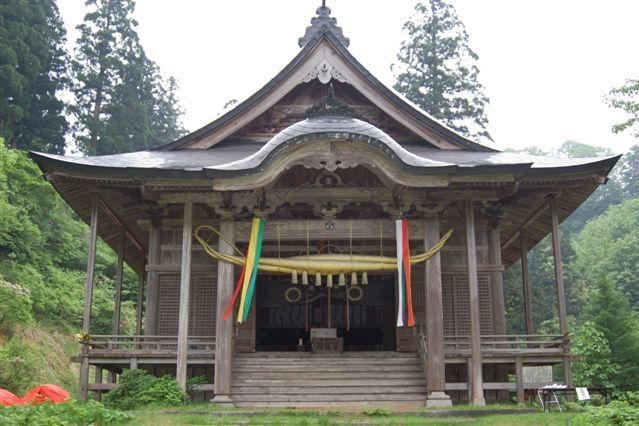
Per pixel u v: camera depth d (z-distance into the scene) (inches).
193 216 863.7
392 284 911.7
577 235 3321.9
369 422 564.4
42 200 1530.5
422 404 712.4
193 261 854.5
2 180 1279.5
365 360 778.8
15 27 1723.7
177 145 887.7
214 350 762.2
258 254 755.4
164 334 844.0
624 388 1195.9
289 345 1074.7
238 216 789.2
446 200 784.9
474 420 583.2
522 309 1822.1
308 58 885.8
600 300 1360.7
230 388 728.3
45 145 1882.4
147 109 2260.1
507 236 1059.9
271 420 577.6
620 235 2839.6
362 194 788.0
